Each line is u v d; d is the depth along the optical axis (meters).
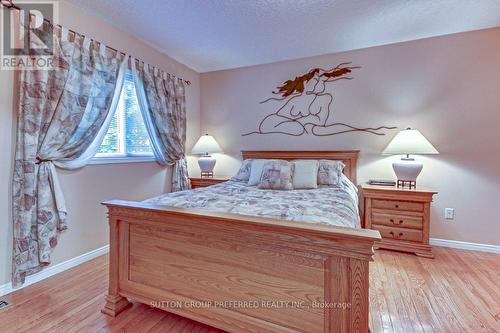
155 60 3.09
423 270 2.21
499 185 2.57
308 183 2.58
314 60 3.30
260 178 2.77
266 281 1.25
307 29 2.60
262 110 3.62
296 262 1.18
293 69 3.41
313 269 1.15
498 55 2.53
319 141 3.30
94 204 2.44
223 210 1.59
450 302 1.72
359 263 1.07
